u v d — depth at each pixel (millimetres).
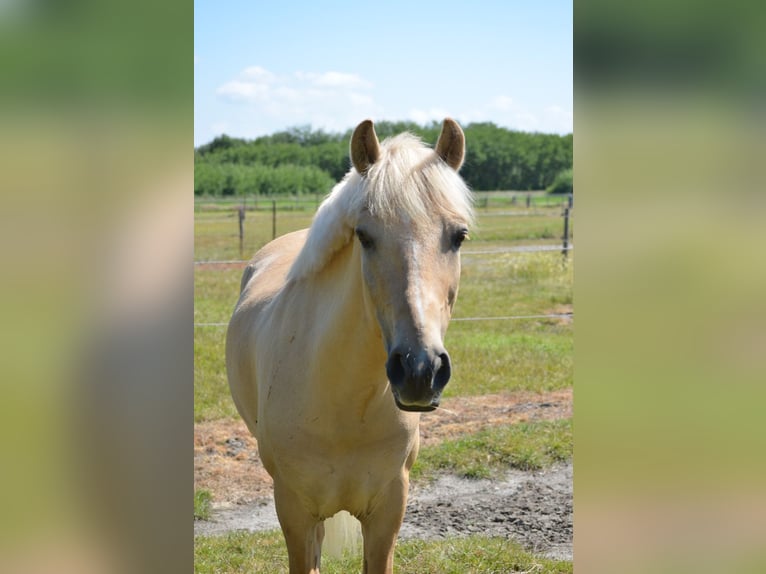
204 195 38656
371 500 2686
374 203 2105
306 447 2568
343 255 2488
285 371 2633
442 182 2133
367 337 2303
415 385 1914
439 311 2031
